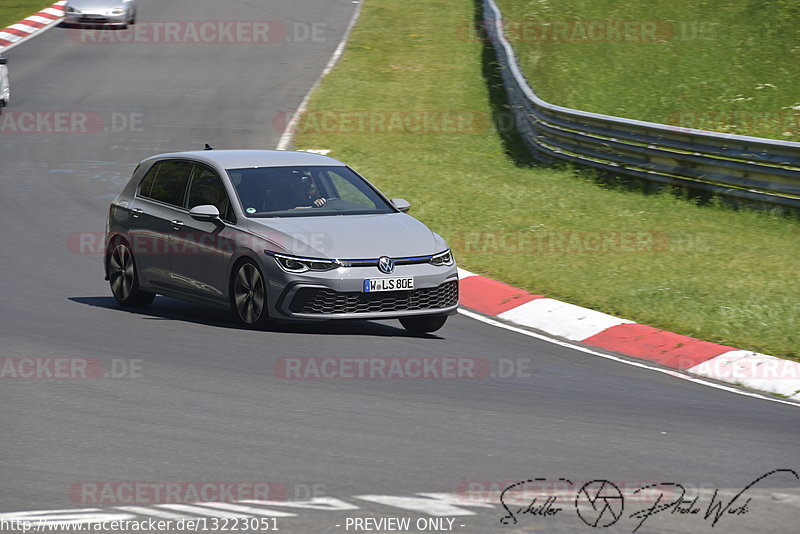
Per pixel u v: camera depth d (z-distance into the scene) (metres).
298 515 19.31
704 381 32.50
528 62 108.25
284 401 27.20
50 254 48.97
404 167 74.50
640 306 40.59
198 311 39.84
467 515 19.55
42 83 101.56
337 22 134.62
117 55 115.19
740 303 40.97
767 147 60.94
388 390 28.75
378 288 35.03
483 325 39.00
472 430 25.23
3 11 139.38
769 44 108.94
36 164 71.88
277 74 107.94
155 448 23.06
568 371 32.50
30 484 20.64
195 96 98.00
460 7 142.50
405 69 111.06
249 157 39.75
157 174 40.81
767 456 24.02
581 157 75.19
